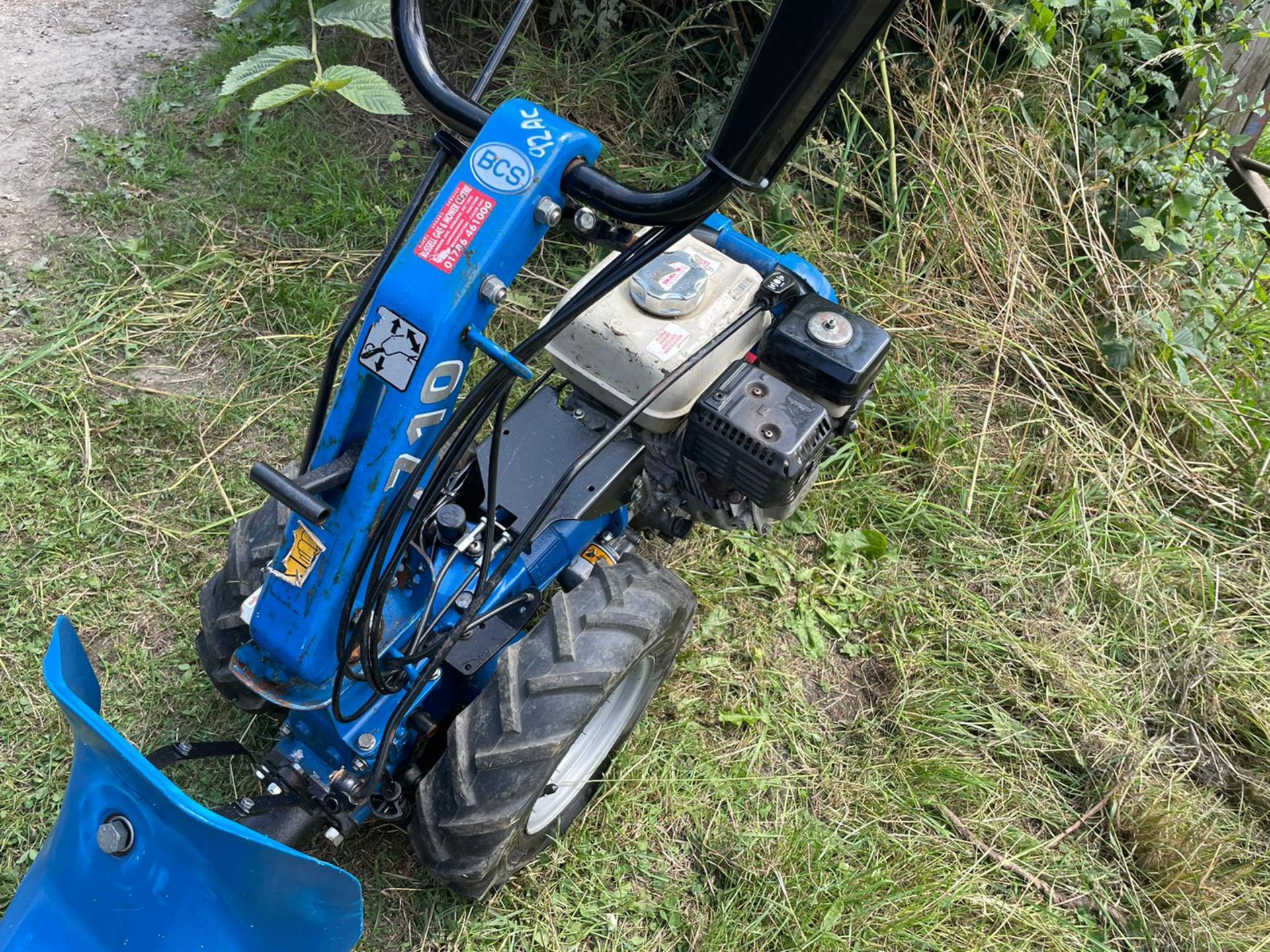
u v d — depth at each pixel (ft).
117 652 10.14
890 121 14.25
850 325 9.25
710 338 8.95
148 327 12.98
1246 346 15.06
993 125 14.60
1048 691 11.22
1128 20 14.83
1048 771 10.71
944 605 11.90
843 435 10.02
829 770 10.34
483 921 8.89
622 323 8.83
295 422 12.31
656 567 9.18
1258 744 11.06
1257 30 15.05
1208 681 11.46
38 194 14.23
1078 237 14.34
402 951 8.71
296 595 7.03
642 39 16.01
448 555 8.39
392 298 6.39
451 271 6.32
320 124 15.53
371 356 6.52
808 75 5.47
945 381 13.99
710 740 10.43
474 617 7.73
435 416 6.70
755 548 11.95
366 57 16.20
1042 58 13.96
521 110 6.47
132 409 12.02
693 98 16.15
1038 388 14.07
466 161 6.42
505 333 13.25
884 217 14.76
